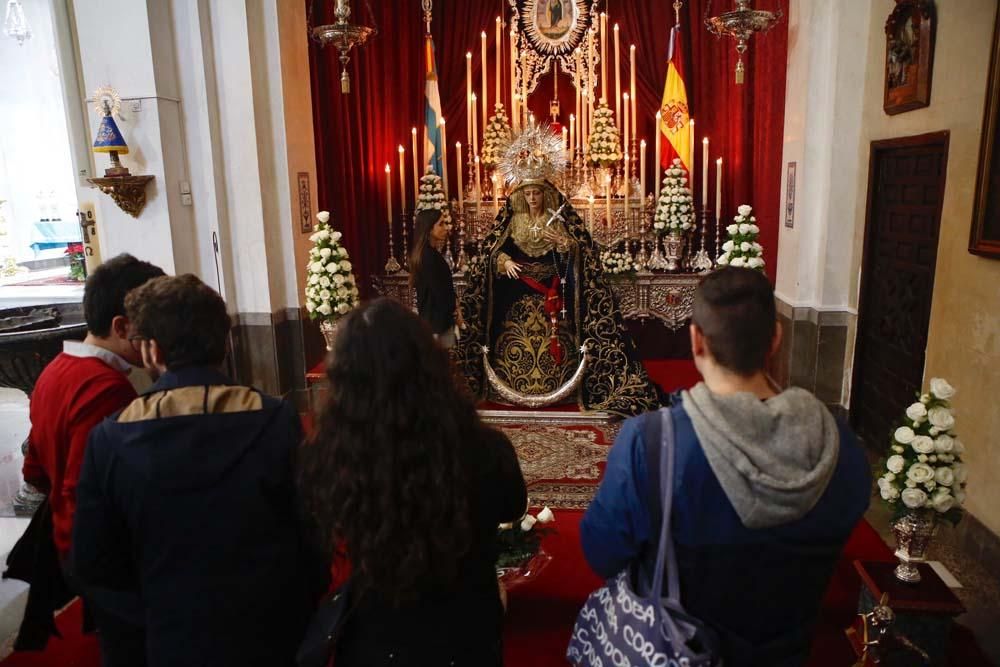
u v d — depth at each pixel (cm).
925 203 419
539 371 544
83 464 159
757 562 135
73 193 798
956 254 374
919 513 257
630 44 708
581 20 702
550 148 532
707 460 134
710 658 136
